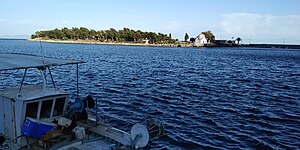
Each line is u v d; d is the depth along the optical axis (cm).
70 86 4272
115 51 15988
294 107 3453
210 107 3338
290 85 5216
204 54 16325
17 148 1336
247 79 5909
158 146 2114
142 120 2692
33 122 1297
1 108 1407
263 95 4156
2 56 1638
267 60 12600
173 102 3503
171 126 2584
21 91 1442
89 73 5809
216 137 2366
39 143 1307
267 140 2336
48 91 1430
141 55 13150
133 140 1347
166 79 5425
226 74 6656
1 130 1439
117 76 5538
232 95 4084
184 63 9475
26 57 1638
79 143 1377
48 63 1462
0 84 4238
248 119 2908
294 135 2469
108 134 1445
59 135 1320
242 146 2200
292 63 11169
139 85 4588
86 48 18200
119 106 3181
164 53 15938
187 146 2155
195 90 4362
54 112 1450
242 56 15338
